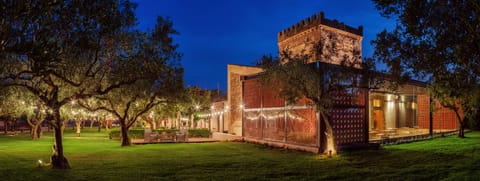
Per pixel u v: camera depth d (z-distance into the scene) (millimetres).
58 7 7422
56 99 12094
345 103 17516
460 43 6191
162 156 15836
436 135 24000
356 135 17766
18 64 9188
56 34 8320
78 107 19891
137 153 17141
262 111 22031
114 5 10031
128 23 11570
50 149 19578
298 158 14891
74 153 17234
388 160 13594
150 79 15453
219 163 13398
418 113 28344
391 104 29984
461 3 6035
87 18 9195
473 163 12148
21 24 6039
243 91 24547
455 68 6758
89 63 11430
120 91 16438
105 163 13430
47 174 10812
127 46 12406
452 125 28297
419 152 15375
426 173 10641
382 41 7691
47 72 7836
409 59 7379
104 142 25672
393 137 20875
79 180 9914
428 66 7023
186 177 10422
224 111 34031
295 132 18703
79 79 12305
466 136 23891
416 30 6734
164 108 25469
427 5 6422
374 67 13789
